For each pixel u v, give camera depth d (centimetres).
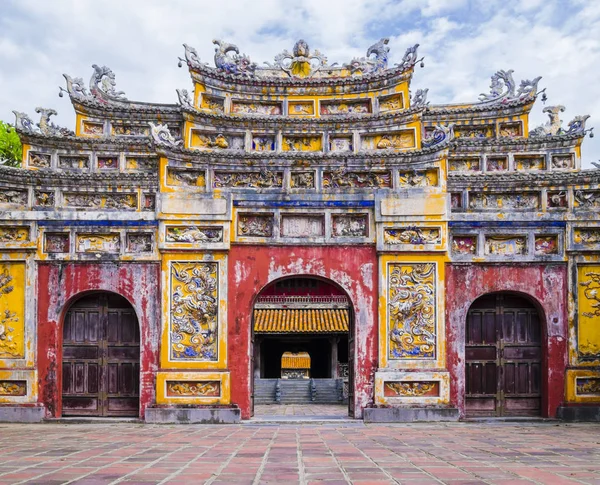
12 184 1912
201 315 1873
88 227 1905
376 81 2069
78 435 1506
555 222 1906
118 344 1923
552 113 2180
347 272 1903
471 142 2075
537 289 1898
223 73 2058
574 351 1873
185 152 1906
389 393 1855
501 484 852
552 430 1622
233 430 1650
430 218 1895
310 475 927
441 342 1864
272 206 1916
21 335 1877
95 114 2169
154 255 1892
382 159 1936
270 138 2041
